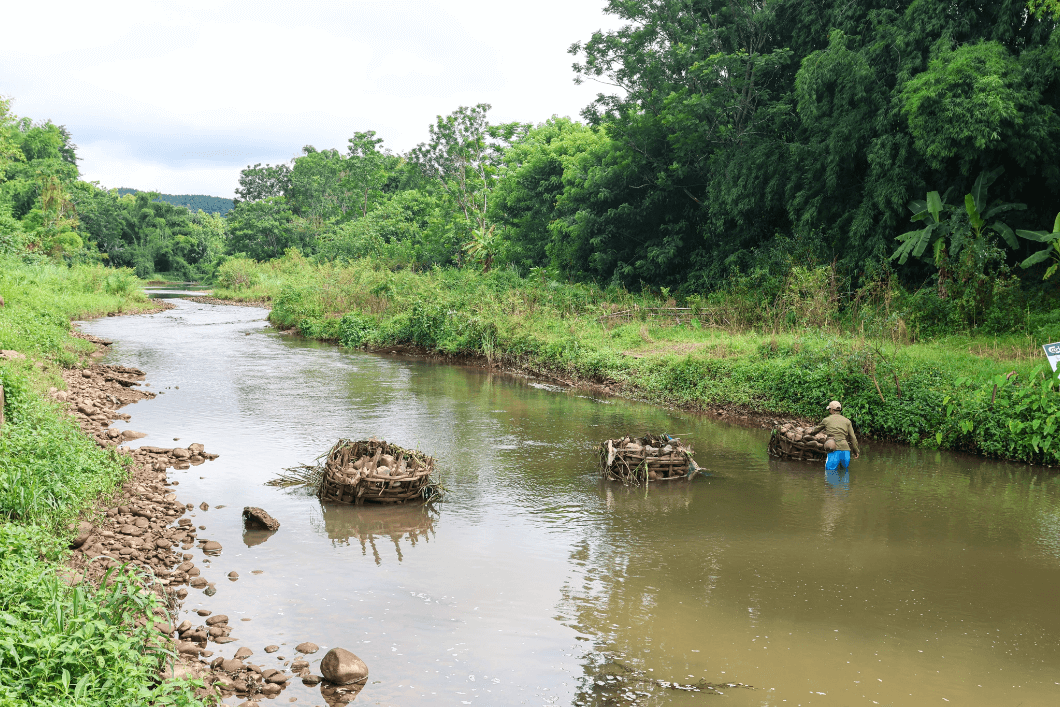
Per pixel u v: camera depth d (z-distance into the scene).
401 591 7.01
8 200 71.62
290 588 6.98
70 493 7.85
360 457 10.62
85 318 36.34
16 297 24.86
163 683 4.50
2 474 7.15
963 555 8.21
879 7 26.17
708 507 9.77
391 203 78.50
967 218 21.75
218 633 5.98
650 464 10.91
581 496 10.16
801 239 26.22
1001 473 11.58
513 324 23.67
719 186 29.91
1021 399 12.52
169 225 101.69
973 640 6.32
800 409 14.91
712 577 7.54
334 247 71.56
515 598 6.94
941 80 20.95
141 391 16.70
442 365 23.31
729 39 31.58
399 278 32.94
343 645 5.96
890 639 6.31
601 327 24.59
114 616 4.99
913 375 14.34
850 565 7.90
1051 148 21.00
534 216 44.19
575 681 5.54
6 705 3.59
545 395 18.19
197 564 7.43
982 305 20.00
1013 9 22.33
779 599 7.05
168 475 10.42
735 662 5.87
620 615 6.65
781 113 28.41
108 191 102.19
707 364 17.42
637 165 34.34
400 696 5.25
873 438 13.89
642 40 32.25
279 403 16.09
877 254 23.83
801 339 17.97
